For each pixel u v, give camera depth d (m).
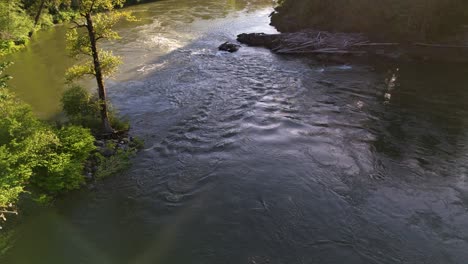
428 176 14.39
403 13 30.75
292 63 28.12
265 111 20.47
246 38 33.56
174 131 18.48
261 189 13.94
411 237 11.46
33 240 11.67
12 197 11.09
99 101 16.89
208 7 52.12
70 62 30.45
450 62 26.67
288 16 39.16
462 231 11.62
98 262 10.89
